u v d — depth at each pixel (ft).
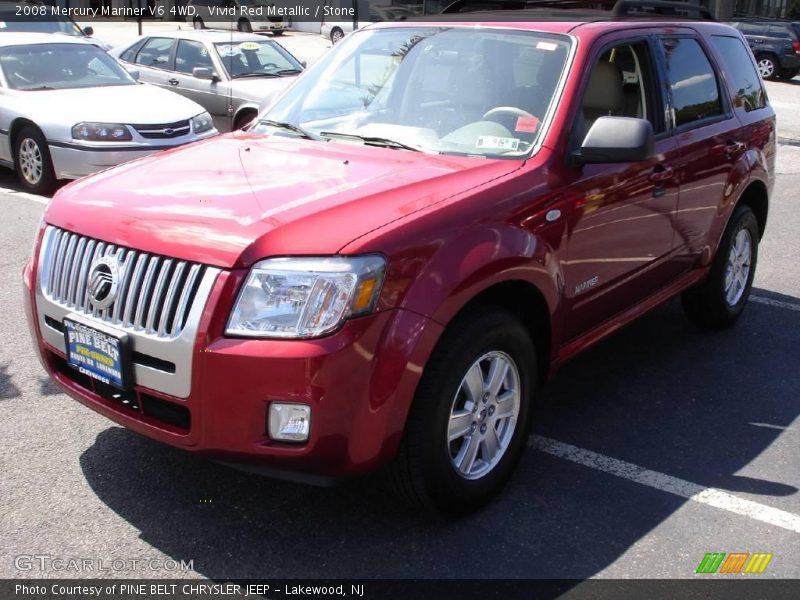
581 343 13.25
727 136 16.72
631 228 13.73
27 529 10.68
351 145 12.92
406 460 10.09
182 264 9.57
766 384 15.79
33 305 11.34
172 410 9.87
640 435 13.66
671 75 15.37
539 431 13.73
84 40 33.24
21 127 29.19
